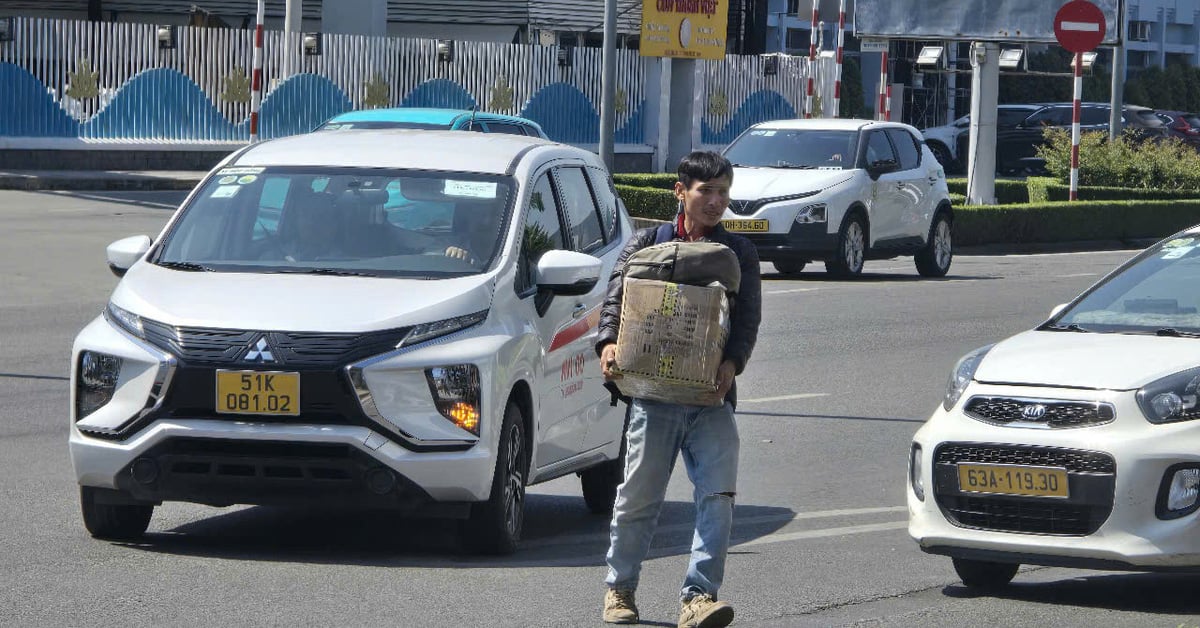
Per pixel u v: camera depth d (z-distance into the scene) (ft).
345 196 40.57
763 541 40.75
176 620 30.89
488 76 165.37
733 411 30.04
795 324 81.46
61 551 36.63
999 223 131.75
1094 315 38.40
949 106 275.39
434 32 197.98
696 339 28.86
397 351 35.45
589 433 42.27
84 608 31.60
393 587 34.12
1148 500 32.73
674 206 127.13
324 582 34.37
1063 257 126.62
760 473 49.67
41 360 63.72
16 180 132.46
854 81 250.78
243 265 39.14
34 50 141.90
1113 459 32.91
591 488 44.62
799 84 187.01
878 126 105.60
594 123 172.96
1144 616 33.50
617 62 173.99
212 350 35.35
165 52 148.56
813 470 50.19
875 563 38.40
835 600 34.53
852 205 100.32
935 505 34.96
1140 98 295.07
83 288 82.58
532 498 47.03
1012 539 33.86
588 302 42.06
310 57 155.84
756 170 101.40
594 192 45.34
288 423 35.04
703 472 29.84
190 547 37.68
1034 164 216.54
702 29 172.14
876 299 92.12
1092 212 138.31
